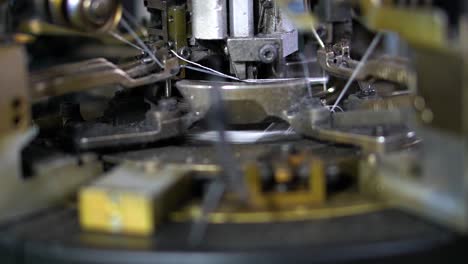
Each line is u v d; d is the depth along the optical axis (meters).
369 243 0.83
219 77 1.27
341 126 1.09
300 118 1.11
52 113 1.27
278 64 1.25
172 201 0.92
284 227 0.88
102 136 1.09
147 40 1.32
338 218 0.90
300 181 0.95
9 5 1.05
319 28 1.32
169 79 1.23
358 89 1.30
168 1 1.29
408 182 0.90
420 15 0.85
